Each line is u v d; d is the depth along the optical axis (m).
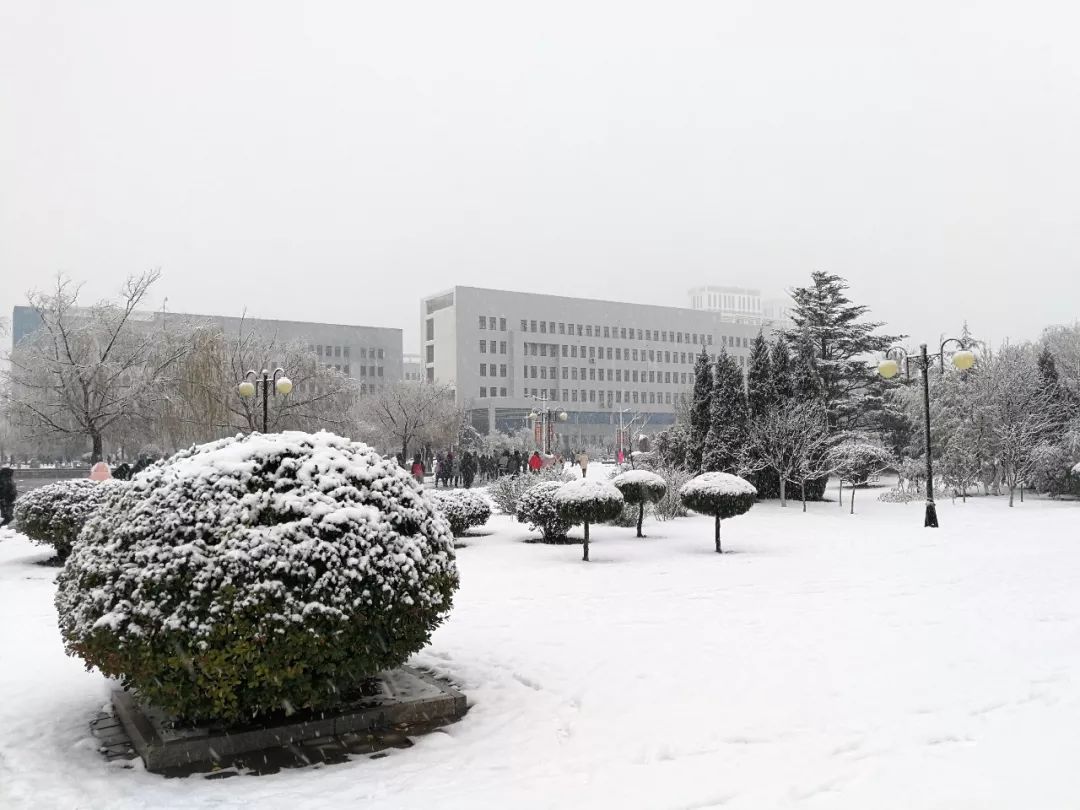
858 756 4.47
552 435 61.44
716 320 117.31
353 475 5.45
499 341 101.12
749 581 10.93
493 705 5.63
